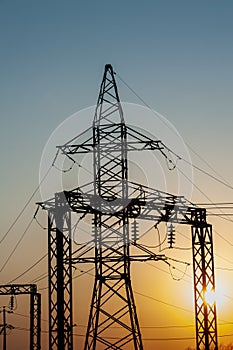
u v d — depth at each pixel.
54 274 54.25
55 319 53.56
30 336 83.75
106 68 60.84
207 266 61.16
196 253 61.09
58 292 53.31
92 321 58.03
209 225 61.44
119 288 58.34
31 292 84.06
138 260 58.88
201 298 60.59
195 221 60.75
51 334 53.50
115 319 57.84
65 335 54.03
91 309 58.19
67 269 54.84
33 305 84.50
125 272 58.31
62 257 53.91
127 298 58.22
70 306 54.25
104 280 58.41
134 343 57.69
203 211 60.94
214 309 60.72
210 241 61.41
